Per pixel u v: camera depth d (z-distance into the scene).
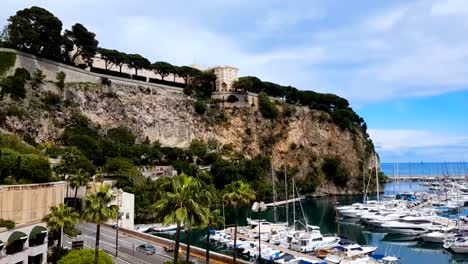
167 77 197.62
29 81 128.62
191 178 38.84
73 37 155.62
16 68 127.94
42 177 56.12
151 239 71.44
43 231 48.91
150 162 144.88
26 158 56.72
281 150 193.25
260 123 193.50
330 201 171.75
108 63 173.00
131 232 76.56
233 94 197.12
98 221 42.84
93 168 99.00
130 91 162.25
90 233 76.00
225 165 155.88
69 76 144.50
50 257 52.12
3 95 118.25
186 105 178.38
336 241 84.44
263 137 191.00
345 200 176.62
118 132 145.88
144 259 57.38
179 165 142.00
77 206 86.88
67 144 122.88
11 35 134.50
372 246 82.88
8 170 53.19
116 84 159.12
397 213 113.88
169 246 64.19
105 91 153.25
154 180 119.44
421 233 94.12
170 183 38.47
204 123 180.62
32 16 140.88
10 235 44.44
